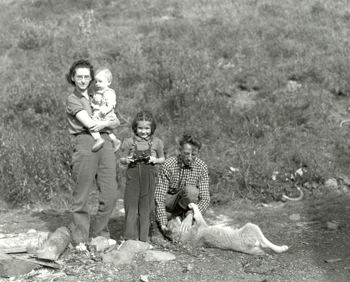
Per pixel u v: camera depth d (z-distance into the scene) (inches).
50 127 339.9
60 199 280.1
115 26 500.4
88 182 194.9
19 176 282.5
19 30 489.4
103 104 199.5
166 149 317.4
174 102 358.6
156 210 212.8
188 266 179.5
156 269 179.3
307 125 342.6
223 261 187.3
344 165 307.4
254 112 348.8
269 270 178.4
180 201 213.9
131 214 202.1
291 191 286.2
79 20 508.1
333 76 388.5
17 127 343.0
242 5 518.9
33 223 246.7
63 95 378.9
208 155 313.3
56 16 539.8
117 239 219.8
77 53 438.0
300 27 457.7
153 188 203.6
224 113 349.4
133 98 376.8
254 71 397.7
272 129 331.6
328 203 270.7
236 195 285.9
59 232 195.0
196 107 352.5
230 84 387.9
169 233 208.8
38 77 403.9
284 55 421.4
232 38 448.1
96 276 171.8
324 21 470.9
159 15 524.4
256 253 192.4
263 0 529.7
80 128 194.7
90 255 187.5
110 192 198.1
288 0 526.0
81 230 197.6
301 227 237.5
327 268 180.7
